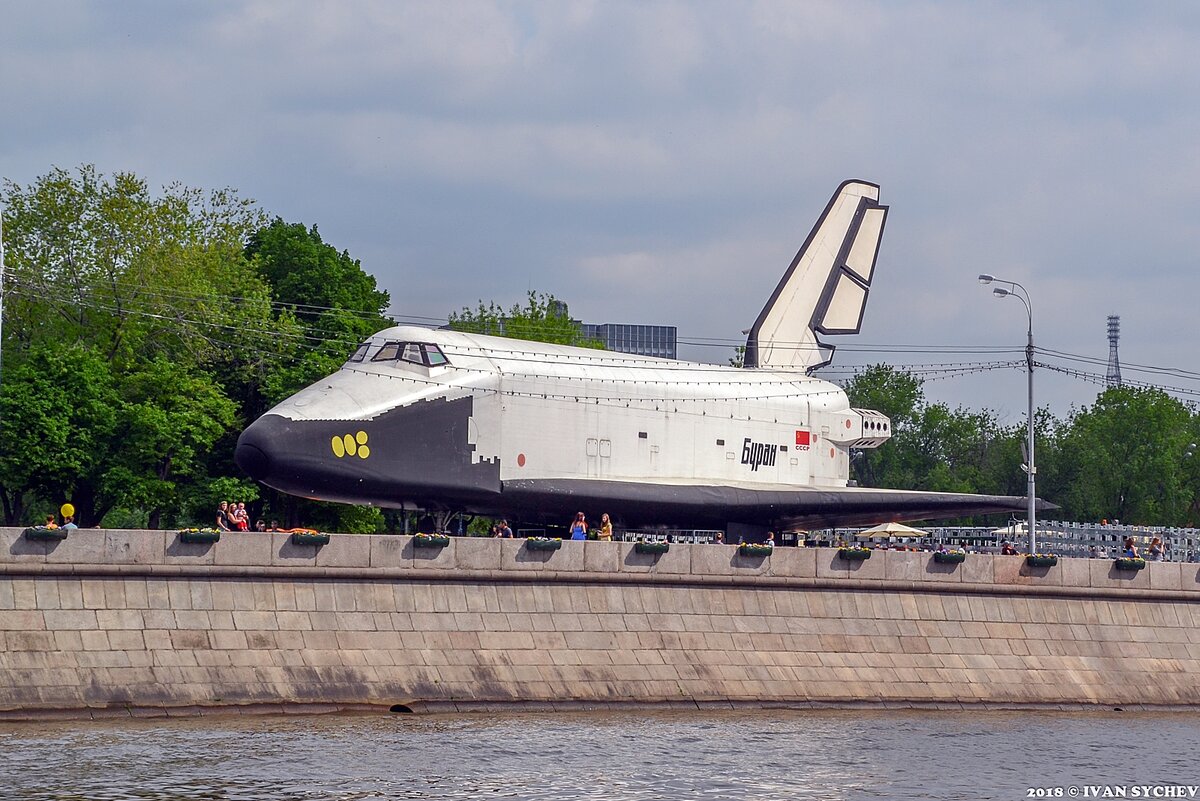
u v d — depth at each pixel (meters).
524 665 110.62
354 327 180.00
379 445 124.94
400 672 106.50
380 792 83.25
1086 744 108.62
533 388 134.75
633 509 138.00
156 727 96.31
